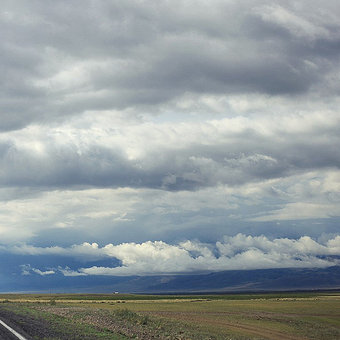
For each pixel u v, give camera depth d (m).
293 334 61.31
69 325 43.41
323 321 81.75
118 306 112.19
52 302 105.44
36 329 35.91
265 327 66.88
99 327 43.34
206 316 80.56
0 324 37.34
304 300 160.75
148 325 53.34
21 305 86.75
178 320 66.81
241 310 100.06
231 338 49.06
